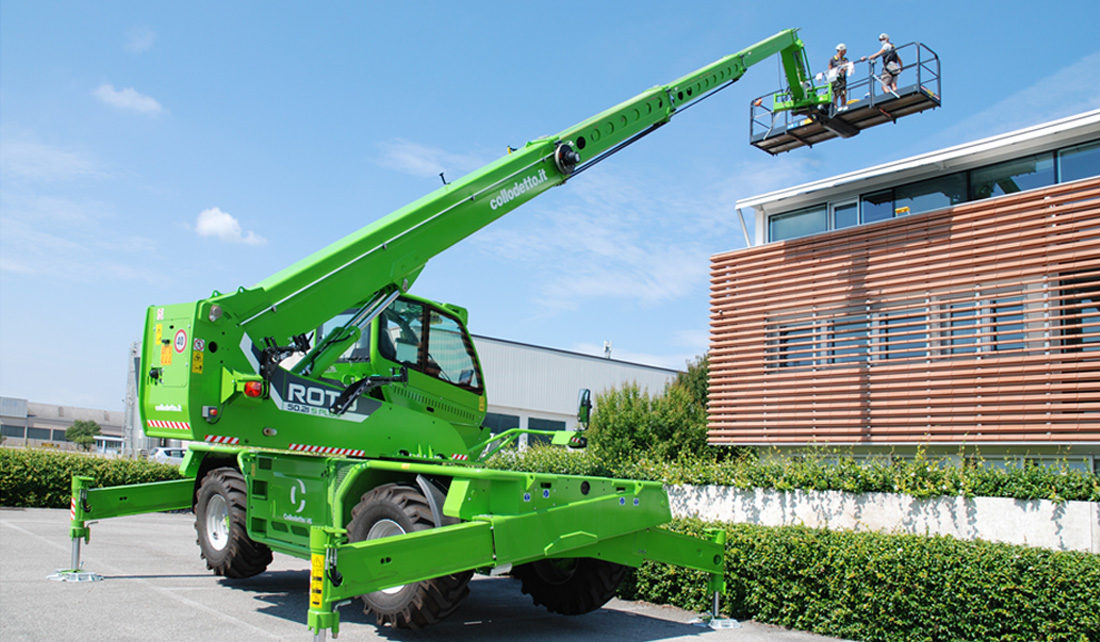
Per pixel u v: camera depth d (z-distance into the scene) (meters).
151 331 6.43
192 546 10.86
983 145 11.87
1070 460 10.53
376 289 7.07
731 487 9.66
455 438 7.62
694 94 10.91
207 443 6.10
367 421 6.96
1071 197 10.66
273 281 6.58
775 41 12.36
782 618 7.28
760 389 13.80
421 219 7.40
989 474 7.87
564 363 33.62
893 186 13.27
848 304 12.82
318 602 4.88
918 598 6.47
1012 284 11.05
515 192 8.25
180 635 5.68
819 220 14.23
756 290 14.16
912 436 11.78
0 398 95.50
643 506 6.98
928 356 11.83
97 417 105.06
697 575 7.84
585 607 7.19
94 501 8.15
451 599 5.79
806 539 7.27
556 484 6.32
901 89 11.95
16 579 7.43
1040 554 6.18
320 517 6.72
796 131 13.16
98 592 7.09
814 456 10.18
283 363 6.79
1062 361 10.49
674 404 18.62
